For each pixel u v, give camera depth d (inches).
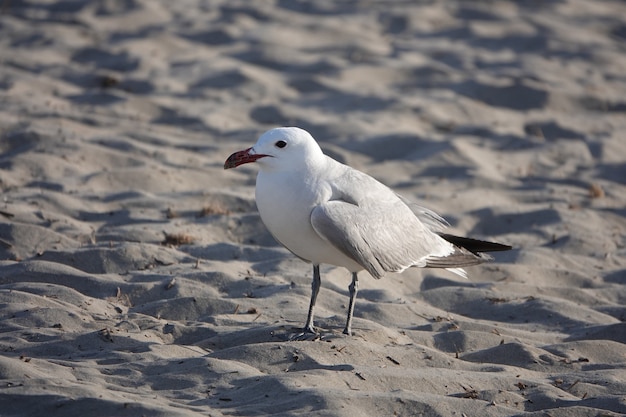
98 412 273.1
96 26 1034.7
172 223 509.7
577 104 874.1
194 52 967.6
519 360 356.5
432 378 319.6
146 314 382.0
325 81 871.7
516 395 312.7
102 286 407.5
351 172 360.2
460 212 580.7
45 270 414.9
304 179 346.3
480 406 299.6
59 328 354.3
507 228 566.6
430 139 721.6
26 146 622.2
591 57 1027.3
